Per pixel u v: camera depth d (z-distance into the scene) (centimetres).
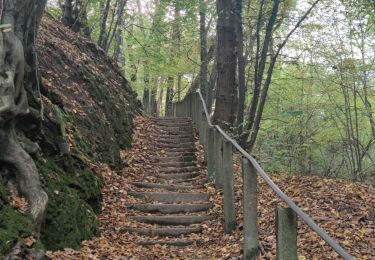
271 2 1103
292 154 1302
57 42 1205
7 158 534
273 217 643
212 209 755
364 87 1409
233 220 631
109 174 857
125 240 646
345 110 1500
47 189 580
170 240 649
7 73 548
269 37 1015
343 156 1554
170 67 2098
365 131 1636
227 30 1071
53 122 689
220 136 803
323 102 1540
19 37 629
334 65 1405
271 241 554
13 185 529
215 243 623
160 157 1110
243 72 1054
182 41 2216
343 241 549
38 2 656
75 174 691
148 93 2989
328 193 747
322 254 508
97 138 942
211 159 898
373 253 521
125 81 1633
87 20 1722
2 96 534
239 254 534
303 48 1421
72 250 540
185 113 1839
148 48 1984
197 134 1339
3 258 420
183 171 1008
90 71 1235
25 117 620
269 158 1128
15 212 492
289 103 1547
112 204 757
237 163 1019
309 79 1529
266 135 1455
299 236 573
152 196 812
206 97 1791
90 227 629
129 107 1422
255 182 463
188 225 715
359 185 828
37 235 491
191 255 586
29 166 542
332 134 1488
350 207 671
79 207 625
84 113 962
